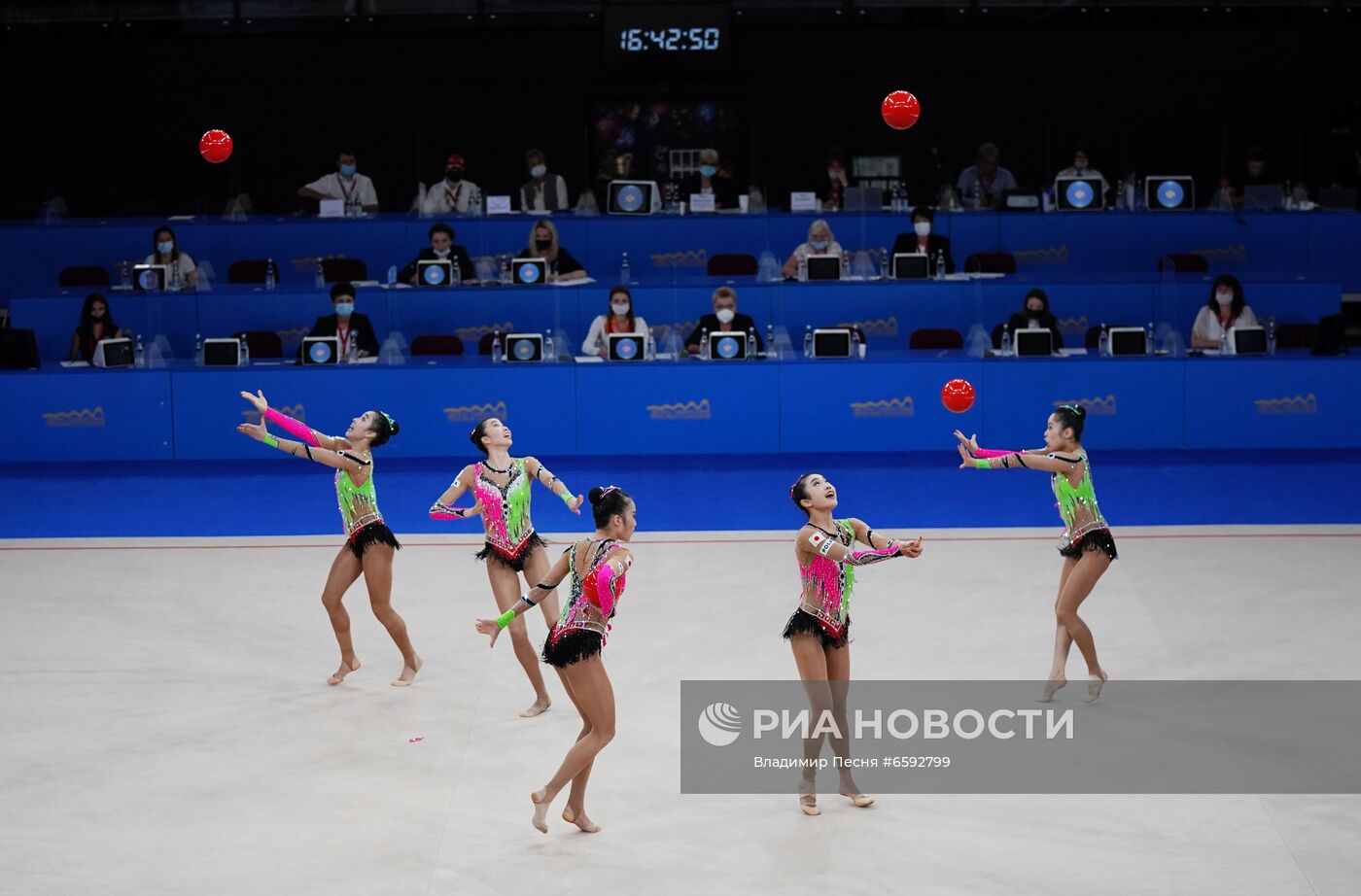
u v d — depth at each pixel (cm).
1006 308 2970
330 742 1512
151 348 2830
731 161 3728
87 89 3672
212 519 2395
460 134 3719
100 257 3225
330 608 1650
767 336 2975
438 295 2961
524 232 3225
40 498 2544
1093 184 3231
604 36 3531
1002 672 1672
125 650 1780
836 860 1266
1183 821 1330
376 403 2778
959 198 3447
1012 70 3688
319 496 2539
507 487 1571
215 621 1884
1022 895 1205
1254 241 3216
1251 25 3650
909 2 3638
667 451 2794
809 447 2792
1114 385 2758
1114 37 3666
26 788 1411
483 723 1560
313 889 1220
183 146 3700
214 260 3225
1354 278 3216
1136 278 3006
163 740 1520
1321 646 1739
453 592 1986
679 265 3238
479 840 1306
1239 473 2616
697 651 1750
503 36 3678
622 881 1232
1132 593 1947
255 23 3644
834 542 1311
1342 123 3666
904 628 1820
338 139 3712
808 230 3225
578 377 2772
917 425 2778
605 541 1291
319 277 3080
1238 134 3688
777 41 3681
